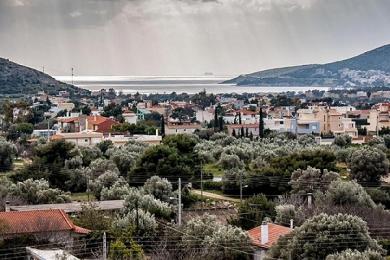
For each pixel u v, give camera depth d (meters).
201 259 81.38
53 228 86.00
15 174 146.50
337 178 128.75
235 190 136.38
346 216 81.19
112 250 77.00
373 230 97.62
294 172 133.00
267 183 135.88
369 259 71.31
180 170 141.38
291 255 78.00
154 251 83.38
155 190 121.94
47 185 125.31
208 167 165.88
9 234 84.06
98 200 125.31
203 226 87.31
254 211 108.25
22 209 104.94
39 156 156.75
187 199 124.19
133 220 90.50
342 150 169.00
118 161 156.88
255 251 83.25
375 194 122.88
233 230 83.88
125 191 121.94
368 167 142.75
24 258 80.50
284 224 100.38
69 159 155.75
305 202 116.50
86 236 87.38
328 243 77.44
